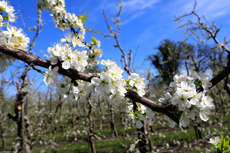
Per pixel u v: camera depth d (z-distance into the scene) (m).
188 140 8.67
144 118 1.26
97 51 2.67
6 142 13.14
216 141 1.30
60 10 2.34
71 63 0.97
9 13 1.09
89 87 1.23
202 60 13.60
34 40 5.21
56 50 0.96
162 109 1.01
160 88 9.12
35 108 10.86
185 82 1.14
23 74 5.17
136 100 1.01
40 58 0.92
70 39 1.31
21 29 1.12
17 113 5.31
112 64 1.10
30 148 5.38
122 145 8.42
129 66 5.64
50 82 1.04
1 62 1.05
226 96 17.03
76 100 1.26
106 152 8.45
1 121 11.53
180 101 1.03
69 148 9.52
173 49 17.97
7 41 1.03
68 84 1.16
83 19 2.43
